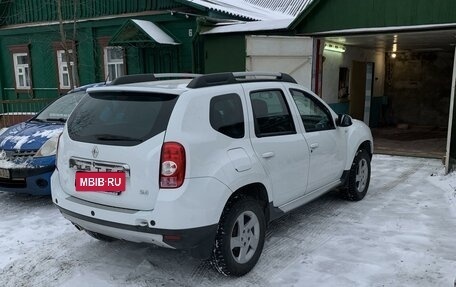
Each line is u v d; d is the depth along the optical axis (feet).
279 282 12.07
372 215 17.46
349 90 39.73
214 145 11.50
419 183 22.45
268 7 54.03
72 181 12.40
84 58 49.80
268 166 13.14
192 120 11.22
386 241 14.78
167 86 12.05
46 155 18.13
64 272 12.85
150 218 10.71
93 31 48.55
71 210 12.24
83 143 12.06
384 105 49.49
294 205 14.90
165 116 11.12
